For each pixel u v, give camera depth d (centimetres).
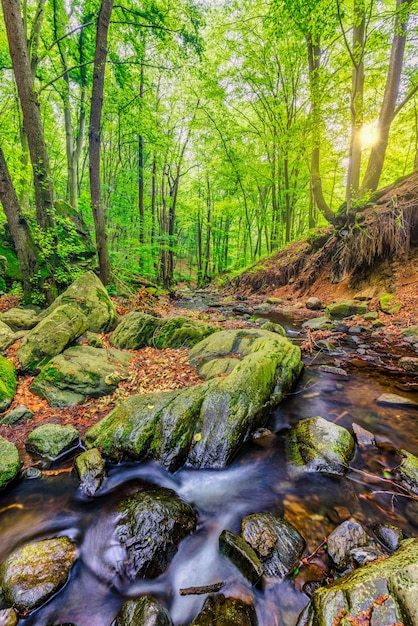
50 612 202
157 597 212
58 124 2378
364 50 1024
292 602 201
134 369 555
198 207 2800
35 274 841
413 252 1004
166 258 2133
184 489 318
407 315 849
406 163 1852
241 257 2833
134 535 247
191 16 1104
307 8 914
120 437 353
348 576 184
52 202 860
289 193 1969
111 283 1048
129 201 1747
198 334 699
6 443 341
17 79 770
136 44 1288
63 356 520
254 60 1666
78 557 239
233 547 232
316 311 1201
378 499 290
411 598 145
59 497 301
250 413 394
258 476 332
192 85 1917
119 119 1588
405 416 433
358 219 1188
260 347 559
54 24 1301
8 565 222
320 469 329
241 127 2011
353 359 662
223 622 189
